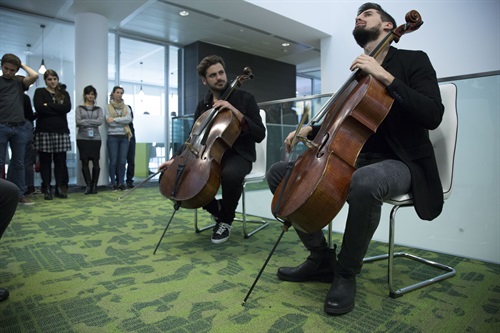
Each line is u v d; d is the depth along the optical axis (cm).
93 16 489
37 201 363
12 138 329
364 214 118
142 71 721
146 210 315
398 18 495
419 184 129
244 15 516
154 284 144
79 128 424
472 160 182
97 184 460
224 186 200
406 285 145
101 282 146
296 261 175
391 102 128
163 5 486
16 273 156
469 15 437
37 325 111
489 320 114
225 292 136
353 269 123
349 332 107
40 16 513
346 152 125
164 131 661
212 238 209
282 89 791
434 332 107
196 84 647
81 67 484
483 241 180
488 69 427
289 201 122
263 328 109
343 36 573
